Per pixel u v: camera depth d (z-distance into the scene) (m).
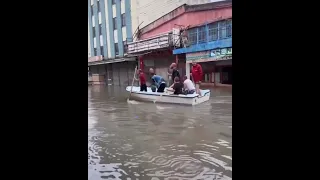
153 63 17.61
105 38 24.14
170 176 3.10
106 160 3.64
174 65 9.78
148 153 3.92
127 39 20.62
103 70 24.52
